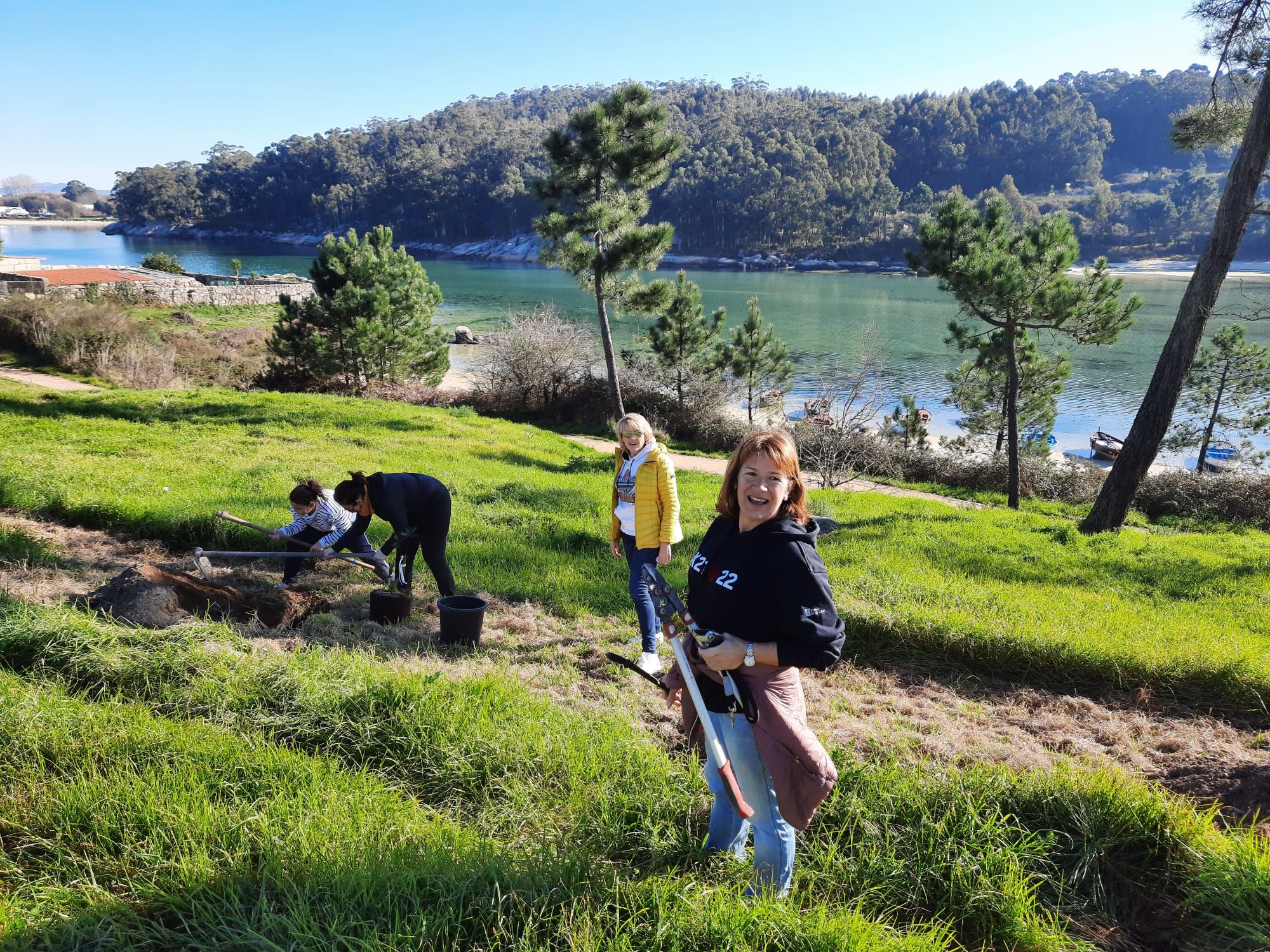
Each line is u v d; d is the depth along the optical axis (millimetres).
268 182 196625
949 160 178375
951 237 17141
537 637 6082
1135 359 53062
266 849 2811
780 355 28125
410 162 182500
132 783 3166
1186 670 5680
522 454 15820
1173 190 152250
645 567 2891
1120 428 37031
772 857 2766
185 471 10773
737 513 2764
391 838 3014
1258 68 11258
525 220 160250
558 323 29953
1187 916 3080
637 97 20281
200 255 137000
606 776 3688
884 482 21719
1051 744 4836
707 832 3338
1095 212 143625
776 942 2537
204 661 4402
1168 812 3438
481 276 108625
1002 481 22047
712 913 2586
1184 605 7621
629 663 3064
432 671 4941
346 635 5738
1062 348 55031
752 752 2713
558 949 2455
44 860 2785
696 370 27828
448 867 2770
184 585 5797
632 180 20719
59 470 9805
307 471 11281
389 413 19578
